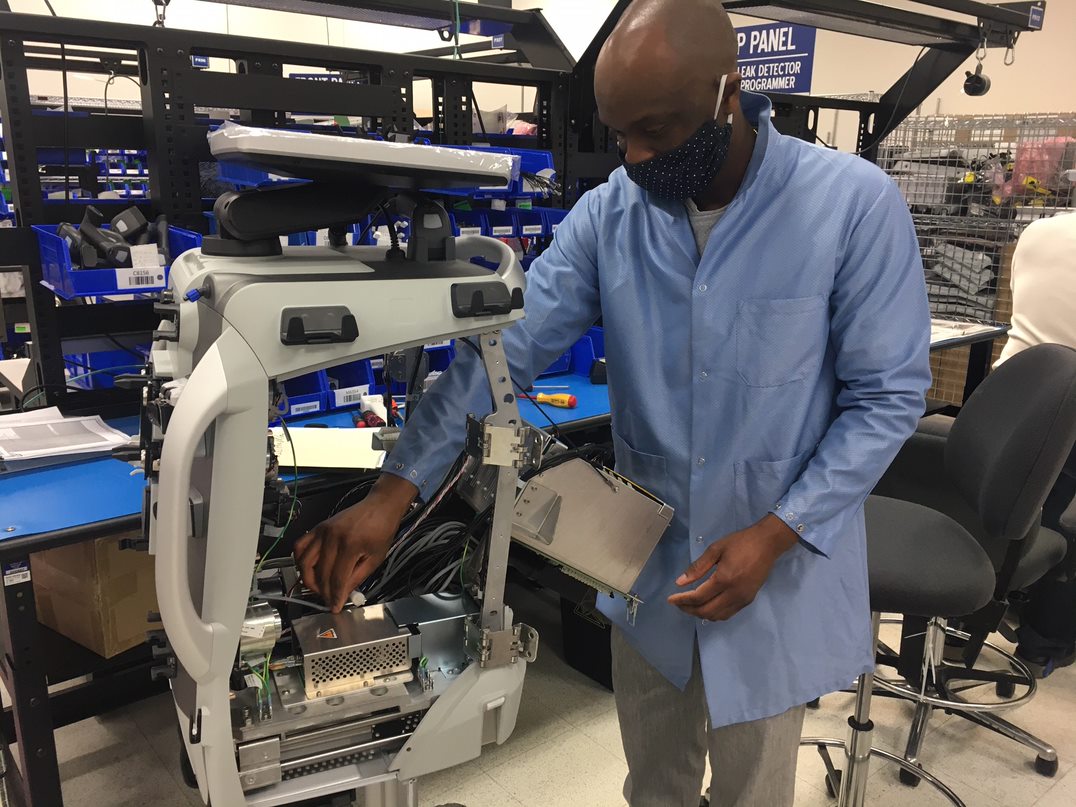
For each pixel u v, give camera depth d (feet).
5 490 4.83
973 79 10.03
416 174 2.76
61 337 6.12
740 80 3.30
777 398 3.65
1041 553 6.11
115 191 10.14
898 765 6.50
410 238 3.17
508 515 3.27
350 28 20.30
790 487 3.66
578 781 6.36
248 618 2.95
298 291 2.60
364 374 6.98
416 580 3.99
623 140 3.43
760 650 3.82
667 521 3.71
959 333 9.52
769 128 3.55
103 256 5.40
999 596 6.06
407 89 6.90
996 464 5.18
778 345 3.60
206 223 6.26
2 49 5.55
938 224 10.60
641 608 4.14
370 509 3.40
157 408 2.78
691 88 3.13
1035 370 5.30
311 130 7.76
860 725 5.46
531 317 4.10
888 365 3.50
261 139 2.45
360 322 2.71
